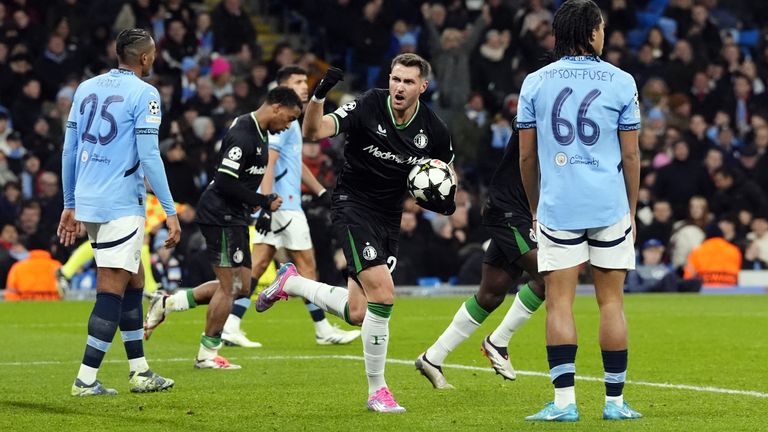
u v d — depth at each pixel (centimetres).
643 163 7338
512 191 2594
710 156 7188
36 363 3222
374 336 2283
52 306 5538
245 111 7081
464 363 3216
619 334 2097
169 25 7406
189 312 5272
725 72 8206
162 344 3850
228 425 2102
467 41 7850
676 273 6906
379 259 2323
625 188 2095
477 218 6775
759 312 5253
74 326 4509
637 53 8450
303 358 3369
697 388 2650
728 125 8000
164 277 6041
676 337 4025
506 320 2666
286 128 3125
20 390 2608
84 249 5738
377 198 2409
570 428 2019
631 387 2667
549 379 2839
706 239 6981
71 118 2541
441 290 6450
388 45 7931
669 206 6944
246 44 7738
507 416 2208
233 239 3088
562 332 2092
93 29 7350
